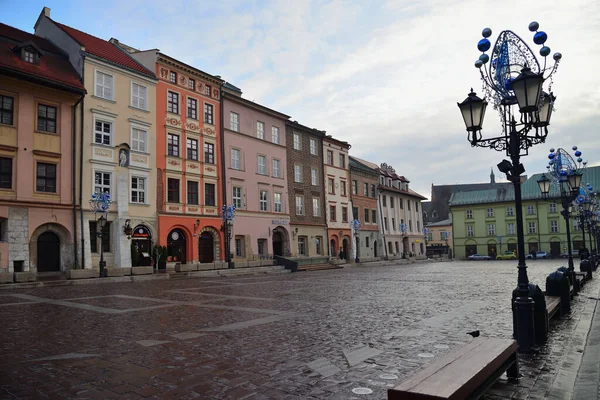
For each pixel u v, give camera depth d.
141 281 25.38
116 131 31.45
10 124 26.42
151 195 33.28
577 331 8.80
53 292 18.27
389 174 69.69
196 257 36.12
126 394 5.20
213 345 7.76
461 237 86.69
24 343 8.06
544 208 78.69
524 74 7.11
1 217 25.45
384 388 5.40
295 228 47.59
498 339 5.59
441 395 3.46
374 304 13.41
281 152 46.94
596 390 5.13
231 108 41.25
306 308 12.57
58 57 30.62
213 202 38.62
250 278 27.55
